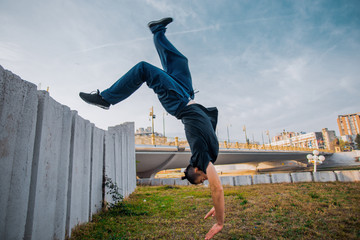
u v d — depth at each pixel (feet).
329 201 23.50
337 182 41.96
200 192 37.60
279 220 16.69
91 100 7.40
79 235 13.76
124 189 32.42
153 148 78.07
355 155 204.74
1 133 7.88
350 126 542.98
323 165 214.90
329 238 12.83
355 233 13.48
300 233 13.83
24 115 9.11
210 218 18.15
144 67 6.92
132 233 14.39
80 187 15.78
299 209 20.06
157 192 41.45
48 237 10.85
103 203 21.29
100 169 21.42
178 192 39.70
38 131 10.21
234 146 112.78
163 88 6.47
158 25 7.56
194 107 6.45
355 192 29.07
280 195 28.89
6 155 8.09
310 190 32.89
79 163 15.69
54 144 11.71
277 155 152.76
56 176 11.87
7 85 8.21
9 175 8.20
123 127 36.09
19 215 8.61
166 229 15.28
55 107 11.94
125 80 7.00
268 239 13.04
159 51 7.59
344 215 17.43
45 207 10.61
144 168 97.86
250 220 17.20
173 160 93.35
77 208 15.11
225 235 13.87
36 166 9.89
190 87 7.11
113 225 16.15
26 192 9.06
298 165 212.23
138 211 21.21
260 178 47.96
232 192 33.19
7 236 7.99
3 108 8.00
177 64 7.22
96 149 20.18
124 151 34.32
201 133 5.90
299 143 469.98
